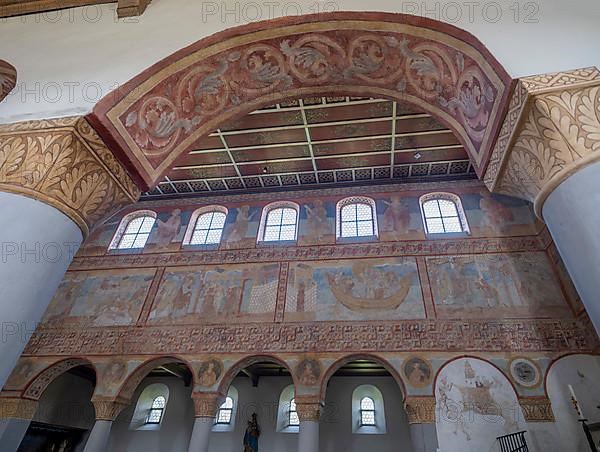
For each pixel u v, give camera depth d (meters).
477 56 3.96
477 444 8.87
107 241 14.21
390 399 14.10
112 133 4.08
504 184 4.04
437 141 12.41
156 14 5.30
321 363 10.34
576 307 10.14
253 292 12.05
